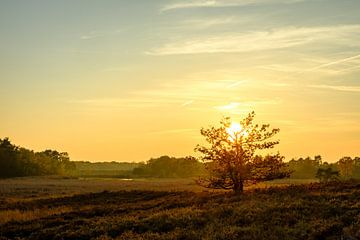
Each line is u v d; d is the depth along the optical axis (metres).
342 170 107.75
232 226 24.09
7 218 35.91
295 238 20.31
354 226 20.78
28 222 32.69
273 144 44.72
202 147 45.25
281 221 24.16
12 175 180.00
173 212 30.48
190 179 168.00
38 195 70.94
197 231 23.70
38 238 26.92
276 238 20.58
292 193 35.12
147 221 27.80
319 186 38.56
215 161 44.94
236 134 44.88
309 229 21.67
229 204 31.92
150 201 42.78
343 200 29.14
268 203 29.84
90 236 25.84
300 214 25.19
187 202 37.16
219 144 44.69
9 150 186.62
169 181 142.25
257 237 21.03
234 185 44.88
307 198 31.23
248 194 37.88
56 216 34.78
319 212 25.56
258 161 44.53
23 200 55.84
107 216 33.06
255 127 44.88
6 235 29.03
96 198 50.25
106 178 182.75
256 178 44.91
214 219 26.17
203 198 39.09
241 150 44.38
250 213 26.67
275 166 44.69
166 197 45.47
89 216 34.50
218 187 45.66
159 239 22.83
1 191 82.25
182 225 25.91
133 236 24.19
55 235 26.83
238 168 44.03
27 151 199.00
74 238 25.91
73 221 31.02
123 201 46.06
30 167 189.00
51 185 108.25
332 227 21.48
